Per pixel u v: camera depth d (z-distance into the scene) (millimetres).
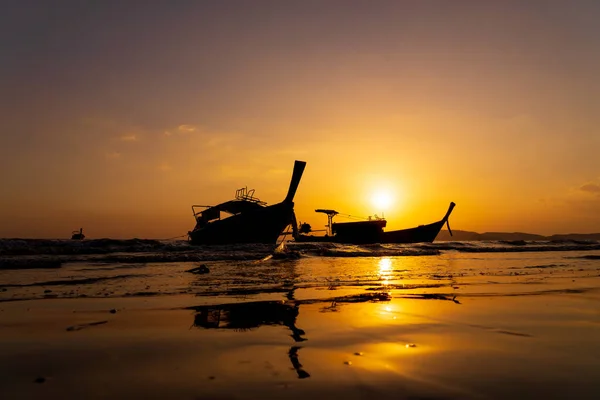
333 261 21359
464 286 11078
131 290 9898
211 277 13016
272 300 8586
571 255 28547
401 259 23672
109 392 3332
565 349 4688
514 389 3383
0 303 7980
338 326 6035
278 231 40312
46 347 4805
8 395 3258
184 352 4586
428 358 4324
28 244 24328
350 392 3320
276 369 3953
